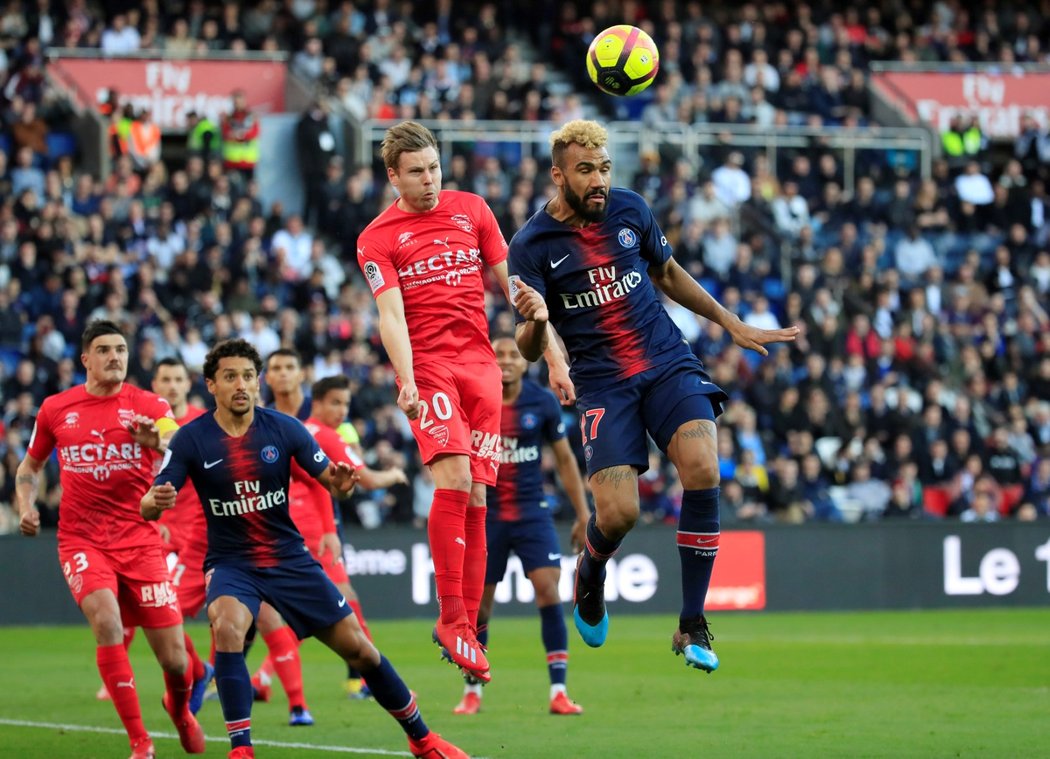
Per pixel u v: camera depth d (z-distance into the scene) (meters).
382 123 64.62
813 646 40.06
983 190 70.50
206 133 63.34
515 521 28.16
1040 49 82.00
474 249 20.56
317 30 70.12
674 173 65.88
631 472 19.41
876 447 56.78
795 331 20.59
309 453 20.77
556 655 27.56
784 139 68.94
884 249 67.25
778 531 52.00
